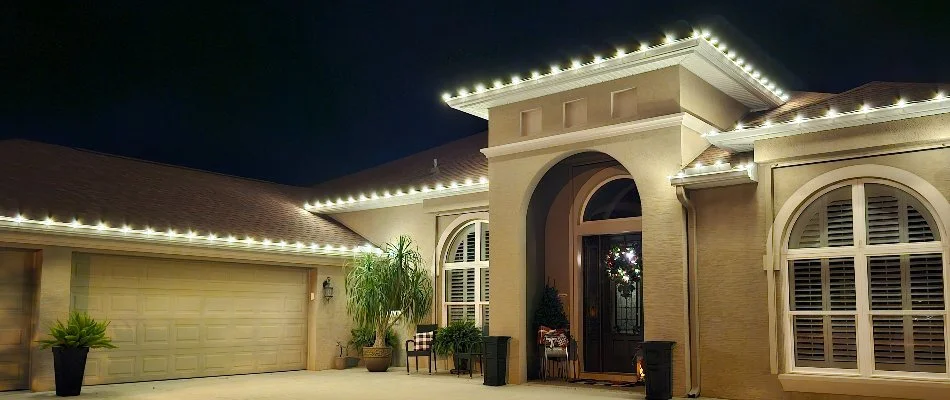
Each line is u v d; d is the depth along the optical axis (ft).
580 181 51.31
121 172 59.11
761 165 39.86
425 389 44.34
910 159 35.81
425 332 54.19
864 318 36.60
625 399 39.78
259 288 55.06
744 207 40.24
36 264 44.29
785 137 39.14
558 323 49.24
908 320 35.73
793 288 38.73
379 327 56.08
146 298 48.70
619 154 44.16
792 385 37.63
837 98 42.32
